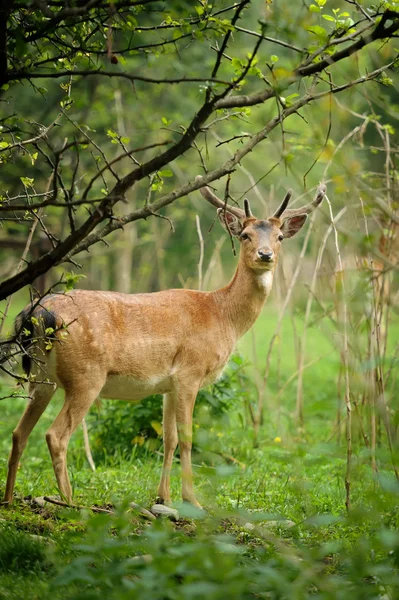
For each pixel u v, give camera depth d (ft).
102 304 35.91
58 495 35.68
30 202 36.04
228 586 21.04
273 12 28.55
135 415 48.34
